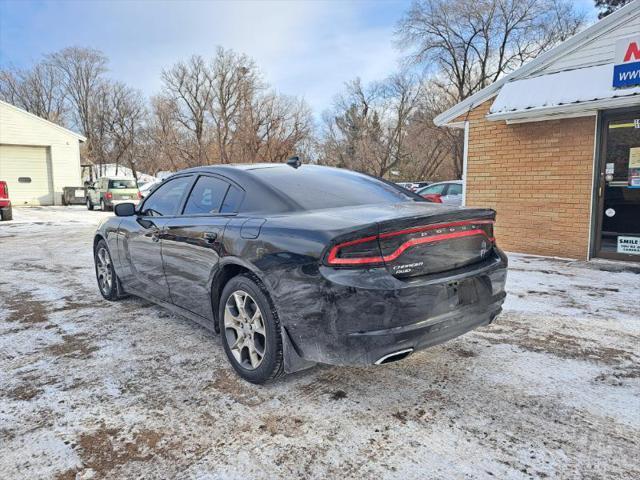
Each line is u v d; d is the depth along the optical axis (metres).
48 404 2.60
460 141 32.66
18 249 8.89
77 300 4.92
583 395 2.63
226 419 2.42
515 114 6.83
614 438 2.19
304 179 3.29
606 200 6.69
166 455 2.12
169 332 3.82
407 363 3.10
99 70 48.41
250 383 2.84
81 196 23.86
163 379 2.91
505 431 2.27
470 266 2.69
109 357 3.29
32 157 23.61
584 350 3.31
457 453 2.09
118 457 2.11
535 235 7.44
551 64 6.96
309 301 2.37
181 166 43.88
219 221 3.09
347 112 48.69
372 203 3.11
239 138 40.47
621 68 5.94
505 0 30.12
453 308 2.51
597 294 4.88
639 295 4.82
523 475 1.93
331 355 2.37
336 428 2.32
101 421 2.42
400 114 43.19
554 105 6.43
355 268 2.27
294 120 40.84
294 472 1.98
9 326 4.03
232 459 2.08
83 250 8.76
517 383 2.79
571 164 6.94
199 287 3.28
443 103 35.59
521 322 3.95
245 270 2.90
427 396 2.64
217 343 3.55
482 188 8.05
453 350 3.32
